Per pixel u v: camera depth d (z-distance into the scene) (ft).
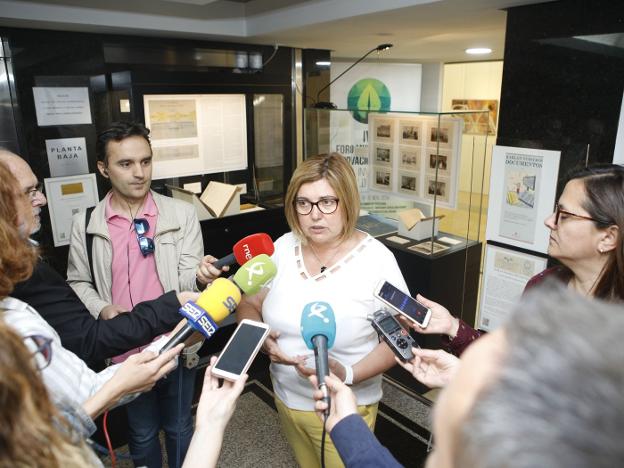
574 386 0.98
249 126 11.19
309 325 4.12
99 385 3.53
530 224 7.08
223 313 4.13
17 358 1.76
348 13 8.03
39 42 8.59
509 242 7.41
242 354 3.44
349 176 4.94
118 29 8.84
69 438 1.97
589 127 6.31
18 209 3.21
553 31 6.52
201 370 9.57
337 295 4.92
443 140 8.25
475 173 9.02
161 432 8.14
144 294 6.27
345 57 16.46
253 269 4.53
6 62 8.34
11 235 2.97
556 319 1.14
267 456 7.52
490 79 20.06
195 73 9.46
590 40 6.13
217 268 5.22
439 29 9.49
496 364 1.16
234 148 11.05
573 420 0.95
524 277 7.30
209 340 10.06
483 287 7.93
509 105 7.20
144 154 6.11
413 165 8.95
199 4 9.01
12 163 4.45
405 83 18.92
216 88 9.90
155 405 6.25
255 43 11.46
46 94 8.79
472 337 4.71
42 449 1.72
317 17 8.66
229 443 7.82
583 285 4.37
